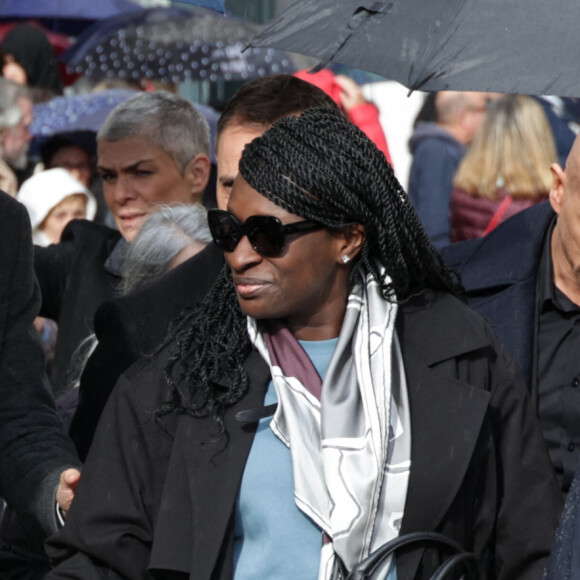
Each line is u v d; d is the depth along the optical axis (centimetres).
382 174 841
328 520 798
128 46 2094
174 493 816
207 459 817
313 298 836
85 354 1242
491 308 1057
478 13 914
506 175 1833
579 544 805
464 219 1862
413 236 863
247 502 811
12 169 1916
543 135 1833
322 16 975
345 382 830
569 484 1012
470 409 833
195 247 1180
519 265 1058
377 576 796
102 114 1958
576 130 1988
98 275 1410
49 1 2175
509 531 866
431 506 815
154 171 1421
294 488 805
